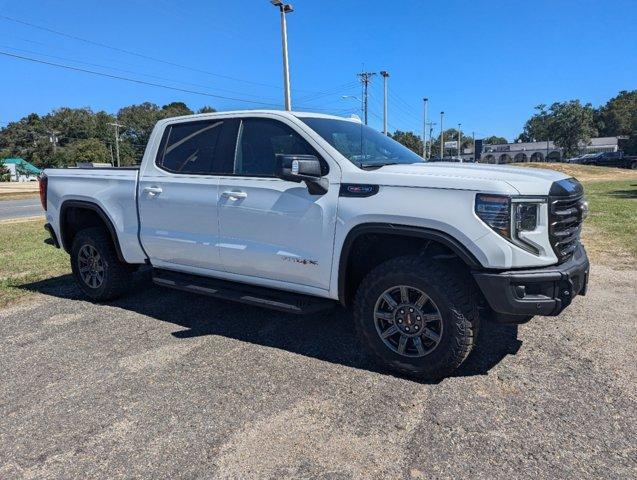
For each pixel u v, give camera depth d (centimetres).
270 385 335
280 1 2595
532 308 308
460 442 266
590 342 393
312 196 363
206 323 461
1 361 386
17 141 11469
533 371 346
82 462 258
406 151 458
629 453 253
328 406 306
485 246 306
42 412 308
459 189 313
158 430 285
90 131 11575
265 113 405
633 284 555
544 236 312
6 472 252
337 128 411
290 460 254
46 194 561
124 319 477
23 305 531
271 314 483
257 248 394
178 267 461
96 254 528
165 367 367
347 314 479
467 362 363
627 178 3300
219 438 275
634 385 322
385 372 352
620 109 10850
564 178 353
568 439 266
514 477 237
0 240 971
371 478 239
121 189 489
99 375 357
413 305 334
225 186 409
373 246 371
